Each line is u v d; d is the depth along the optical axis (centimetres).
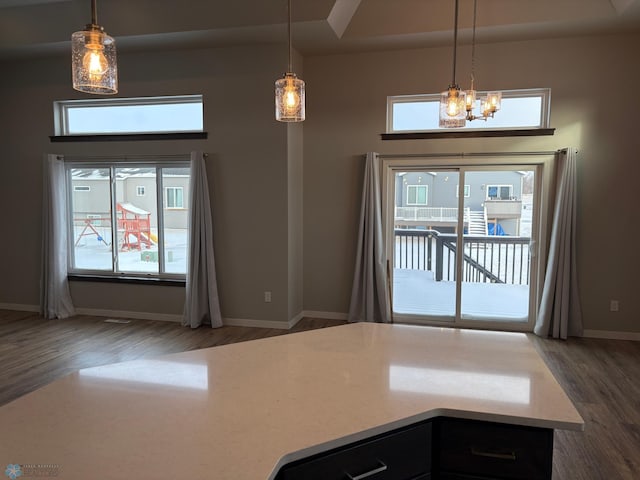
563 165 463
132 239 562
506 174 499
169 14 444
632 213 465
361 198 525
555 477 239
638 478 238
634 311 471
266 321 517
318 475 117
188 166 531
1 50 509
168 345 454
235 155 508
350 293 541
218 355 179
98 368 165
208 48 503
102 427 121
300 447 111
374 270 521
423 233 532
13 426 122
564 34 454
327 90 527
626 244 468
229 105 505
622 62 455
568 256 466
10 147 568
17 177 570
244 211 512
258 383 150
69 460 105
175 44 488
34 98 555
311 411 130
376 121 517
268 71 493
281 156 497
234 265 520
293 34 454
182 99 529
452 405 134
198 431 119
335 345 192
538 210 494
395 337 204
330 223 541
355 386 148
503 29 440
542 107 484
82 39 149
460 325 525
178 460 105
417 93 504
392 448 129
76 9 460
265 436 116
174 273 550
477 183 508
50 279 551
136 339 472
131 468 102
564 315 469
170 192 544
